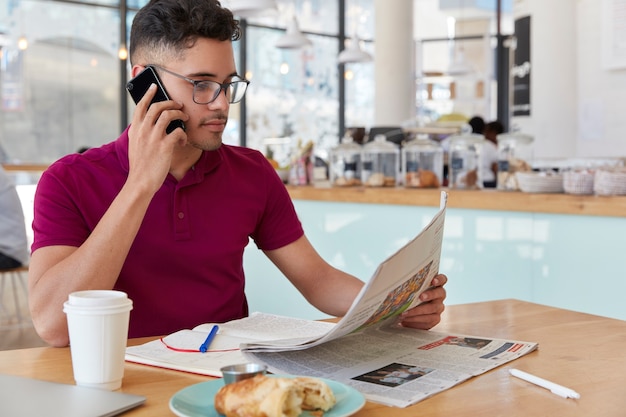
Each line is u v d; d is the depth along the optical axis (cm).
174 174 153
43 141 873
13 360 116
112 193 149
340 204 373
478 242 324
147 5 147
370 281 102
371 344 124
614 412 91
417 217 343
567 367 112
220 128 144
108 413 87
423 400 95
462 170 363
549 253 301
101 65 893
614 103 602
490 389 100
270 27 1019
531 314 156
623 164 384
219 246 156
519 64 657
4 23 840
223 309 157
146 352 117
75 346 99
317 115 1071
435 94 1216
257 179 166
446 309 161
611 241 281
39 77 863
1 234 387
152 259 150
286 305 380
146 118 136
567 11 613
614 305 281
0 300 516
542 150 627
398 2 765
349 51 782
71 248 141
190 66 139
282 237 170
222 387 87
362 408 91
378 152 394
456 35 1251
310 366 109
